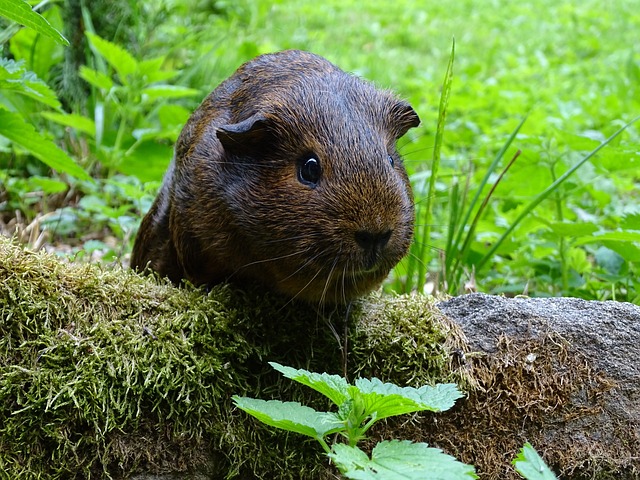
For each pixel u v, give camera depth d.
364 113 0.27
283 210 0.25
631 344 0.28
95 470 0.24
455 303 0.29
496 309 0.28
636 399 0.27
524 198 0.45
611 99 0.82
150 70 0.52
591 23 1.61
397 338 0.27
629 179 0.62
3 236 0.26
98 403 0.24
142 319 0.25
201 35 0.74
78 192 0.55
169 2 0.74
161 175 0.52
